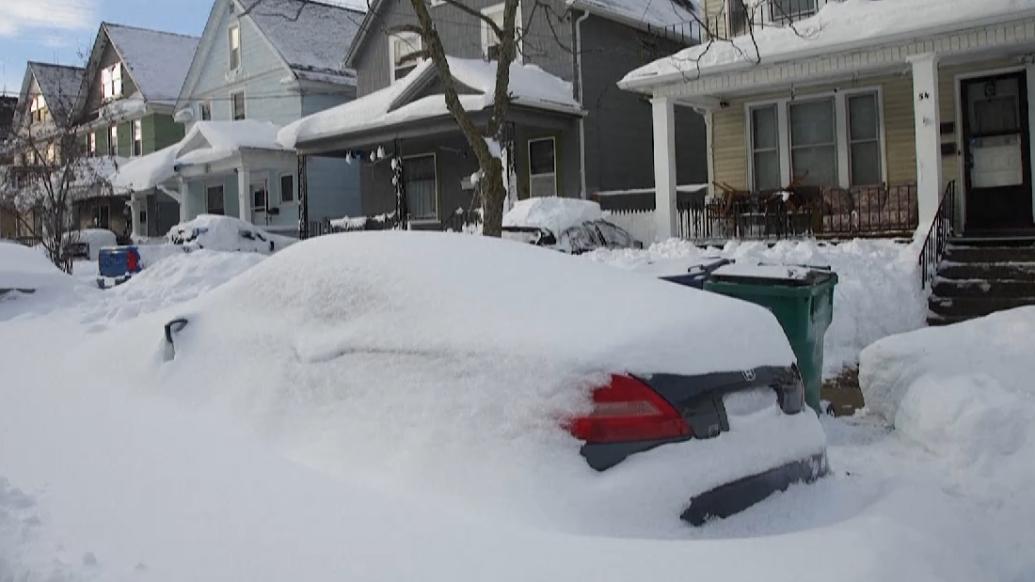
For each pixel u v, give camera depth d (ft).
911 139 48.44
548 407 10.84
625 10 67.10
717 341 11.74
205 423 13.83
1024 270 36.58
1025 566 12.64
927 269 37.58
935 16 39.83
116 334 18.56
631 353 10.96
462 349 11.89
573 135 65.36
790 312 21.04
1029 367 20.52
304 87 88.94
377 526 10.27
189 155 86.53
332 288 14.28
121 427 14.20
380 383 12.43
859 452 18.92
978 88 45.70
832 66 44.19
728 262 24.88
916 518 11.38
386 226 68.90
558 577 9.15
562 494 10.32
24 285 30.35
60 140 82.38
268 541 10.16
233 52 98.32
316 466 12.01
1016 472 16.60
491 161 33.47
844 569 9.35
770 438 11.66
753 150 53.78
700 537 10.30
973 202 46.09
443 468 11.08
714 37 46.55
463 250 14.21
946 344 21.67
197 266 37.42
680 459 10.57
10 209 78.64
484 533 9.98
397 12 77.92
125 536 10.63
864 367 22.43
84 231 91.15
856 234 45.93
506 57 34.81
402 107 64.08
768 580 9.12
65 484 12.33
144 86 111.65
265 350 14.42
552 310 12.18
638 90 50.72
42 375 18.31
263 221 93.25
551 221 48.32
